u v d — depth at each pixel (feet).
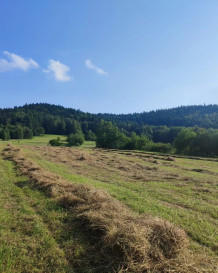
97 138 209.56
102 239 13.52
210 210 22.36
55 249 13.15
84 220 16.38
